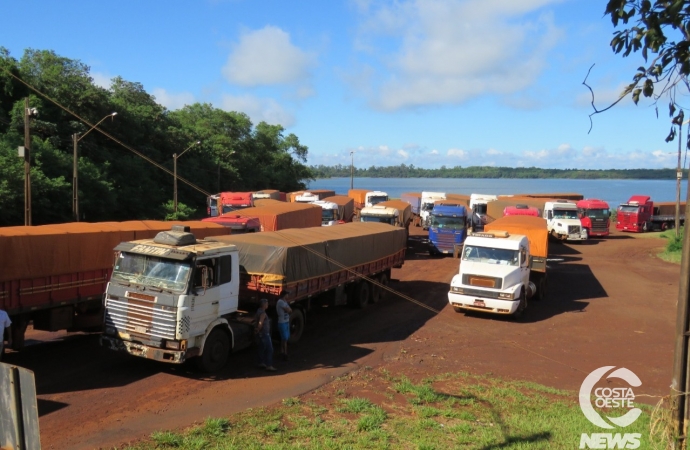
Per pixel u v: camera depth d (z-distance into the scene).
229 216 23.33
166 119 69.81
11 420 4.02
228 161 74.62
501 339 15.77
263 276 13.63
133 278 11.22
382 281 20.83
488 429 8.88
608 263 31.72
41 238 12.11
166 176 61.28
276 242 14.23
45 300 12.30
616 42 4.55
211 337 11.53
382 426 8.89
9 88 44.78
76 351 12.80
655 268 30.14
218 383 11.00
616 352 14.85
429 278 25.58
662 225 53.97
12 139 38.91
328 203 39.44
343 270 17.05
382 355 13.67
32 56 56.88
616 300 21.81
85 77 58.00
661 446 7.51
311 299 15.75
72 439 8.03
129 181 51.34
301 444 7.95
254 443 7.93
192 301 10.85
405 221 38.19
